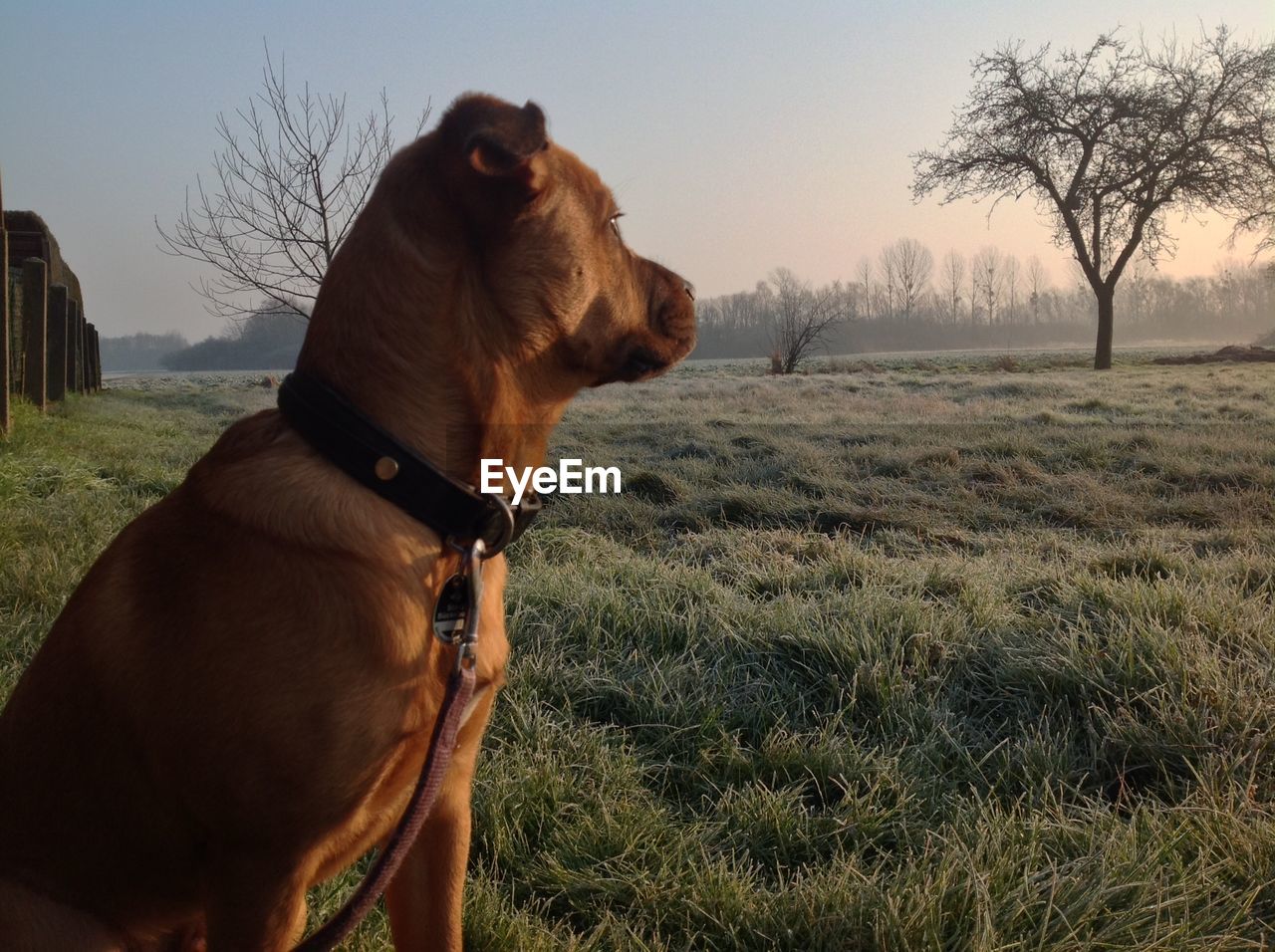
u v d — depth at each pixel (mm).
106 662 1611
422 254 1673
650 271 2057
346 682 1518
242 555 1544
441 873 1886
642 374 1999
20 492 6312
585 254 1821
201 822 1573
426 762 1528
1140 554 5395
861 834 2705
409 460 1611
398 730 1583
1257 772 2889
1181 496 7801
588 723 3320
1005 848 2535
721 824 2750
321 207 8055
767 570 5262
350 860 1777
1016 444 9969
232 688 1501
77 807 1662
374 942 2229
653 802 2900
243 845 1548
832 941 2225
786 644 3920
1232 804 2691
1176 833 2547
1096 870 2383
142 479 7660
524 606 4344
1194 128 30922
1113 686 3393
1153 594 4168
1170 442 9844
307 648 1507
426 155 1729
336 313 1688
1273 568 5012
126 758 1608
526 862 2625
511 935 2258
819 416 13969
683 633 4105
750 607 4328
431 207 1692
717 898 2391
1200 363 33375
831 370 35344
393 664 1558
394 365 1643
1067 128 31750
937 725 3281
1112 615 3947
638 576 4934
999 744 3162
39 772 1682
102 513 6059
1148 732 3098
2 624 3881
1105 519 7094
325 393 1627
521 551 5719
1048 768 2992
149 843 1652
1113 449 9758
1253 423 11789
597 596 4410
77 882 1706
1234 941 2197
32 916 1690
